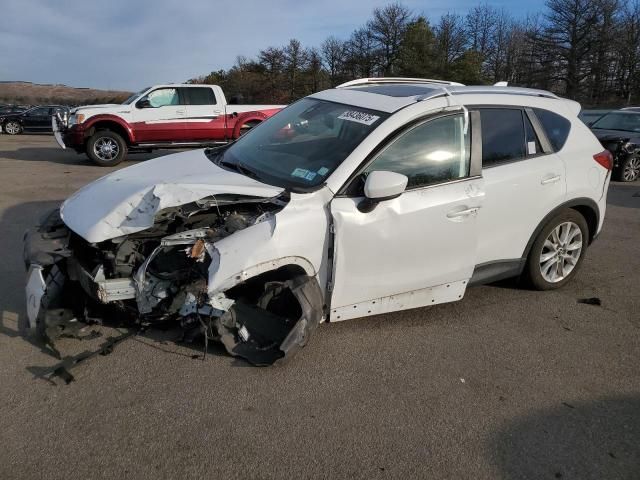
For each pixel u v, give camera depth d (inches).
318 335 153.6
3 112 1097.4
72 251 134.0
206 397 123.2
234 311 136.9
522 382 136.3
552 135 179.8
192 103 540.1
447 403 126.1
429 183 150.3
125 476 99.9
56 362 134.3
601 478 105.3
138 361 135.5
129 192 138.3
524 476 104.9
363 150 142.4
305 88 2411.4
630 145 452.8
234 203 136.1
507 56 2364.7
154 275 132.7
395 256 146.1
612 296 191.9
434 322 165.8
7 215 284.0
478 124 161.2
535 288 190.1
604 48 2089.1
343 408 122.1
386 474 103.5
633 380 139.6
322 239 137.0
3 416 114.4
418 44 2212.1
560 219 182.4
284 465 104.3
